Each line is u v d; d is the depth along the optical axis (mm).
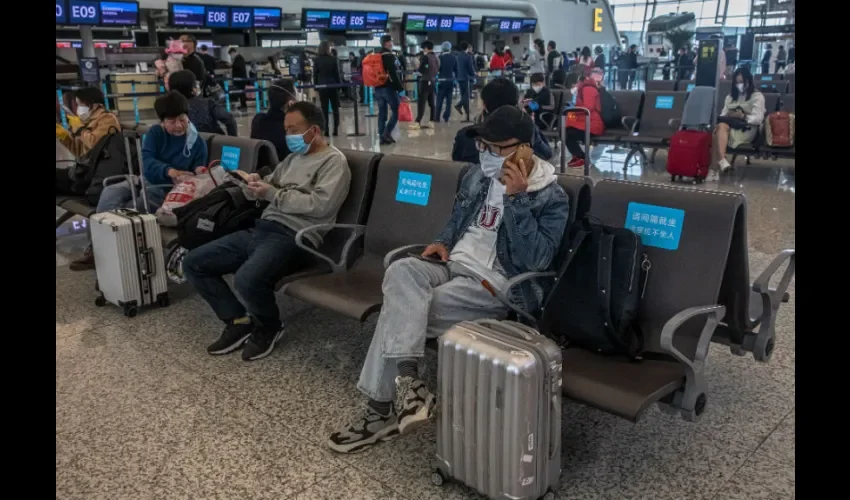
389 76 10039
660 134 7496
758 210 5531
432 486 2158
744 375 2801
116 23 14961
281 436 2477
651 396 1925
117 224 3562
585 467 2225
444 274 2510
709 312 2076
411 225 3031
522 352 1845
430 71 12922
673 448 2316
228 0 19141
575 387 2010
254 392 2812
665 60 19500
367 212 3273
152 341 3354
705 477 2150
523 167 2361
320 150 3244
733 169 7605
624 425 2482
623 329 2180
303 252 3131
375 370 2342
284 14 20906
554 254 2389
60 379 2961
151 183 4254
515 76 17219
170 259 3779
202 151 4324
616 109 7695
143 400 2764
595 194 2490
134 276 3648
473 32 27359
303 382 2891
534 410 1862
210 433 2508
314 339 3340
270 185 3137
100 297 3838
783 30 14477
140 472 2275
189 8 17625
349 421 2561
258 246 3080
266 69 17422
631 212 2375
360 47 21016
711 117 7035
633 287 2191
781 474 2143
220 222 3322
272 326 3143
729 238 2166
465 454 2000
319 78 11250
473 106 17406
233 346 3189
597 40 32156
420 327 2297
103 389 2863
